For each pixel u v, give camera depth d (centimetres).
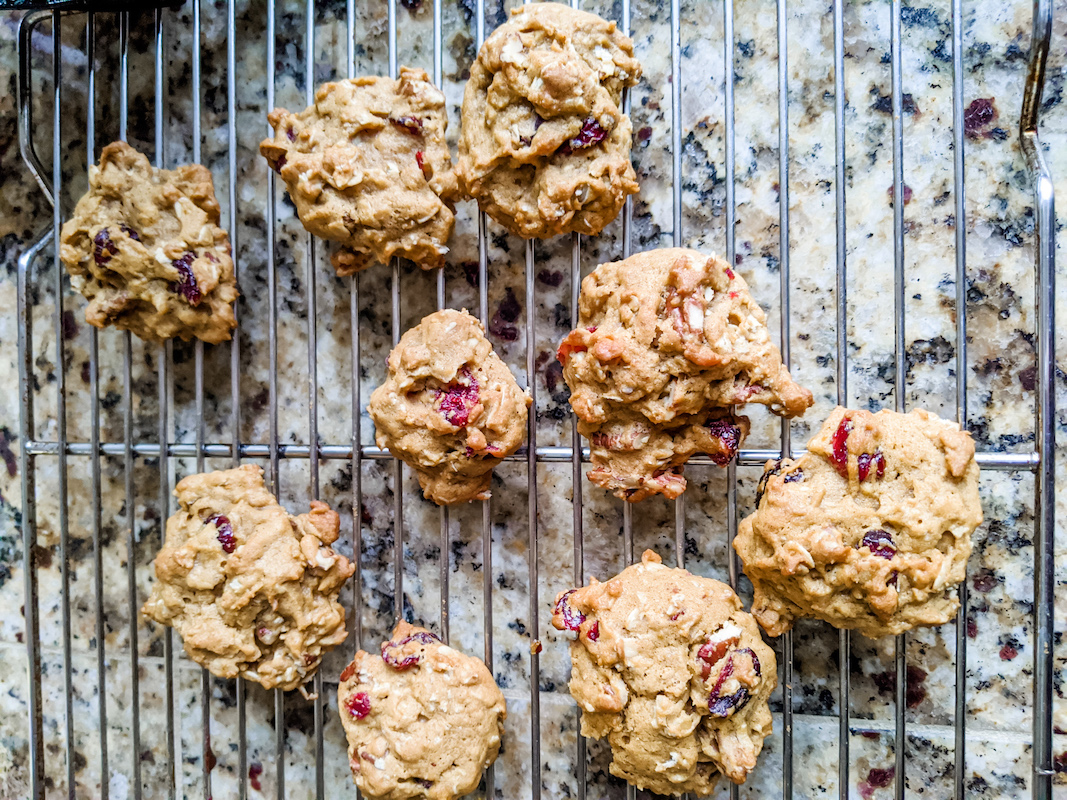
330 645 28
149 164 28
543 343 28
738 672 24
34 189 31
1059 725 26
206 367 30
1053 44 26
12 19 31
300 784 30
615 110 25
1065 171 26
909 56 26
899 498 24
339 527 29
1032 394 26
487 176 26
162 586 28
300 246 30
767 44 27
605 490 28
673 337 24
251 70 29
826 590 24
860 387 27
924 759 27
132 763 31
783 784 26
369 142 26
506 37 25
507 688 29
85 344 31
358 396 28
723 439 25
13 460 32
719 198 27
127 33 29
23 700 32
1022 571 26
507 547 29
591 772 28
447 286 29
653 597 25
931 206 26
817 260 27
